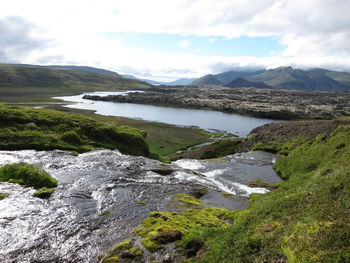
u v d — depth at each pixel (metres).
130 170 36.66
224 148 76.81
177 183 33.16
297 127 62.75
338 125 51.41
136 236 18.05
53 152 42.44
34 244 17.09
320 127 55.06
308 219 14.16
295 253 11.34
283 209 17.73
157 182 32.66
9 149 41.09
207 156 71.44
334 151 37.97
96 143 52.19
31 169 28.88
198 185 33.41
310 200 17.41
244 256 13.21
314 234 12.12
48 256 15.93
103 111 160.25
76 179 30.53
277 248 12.62
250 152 58.12
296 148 50.47
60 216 21.20
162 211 23.20
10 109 54.25
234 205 27.42
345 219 12.77
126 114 157.88
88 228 19.55
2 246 16.66
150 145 84.69
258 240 14.08
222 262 13.26
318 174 28.92
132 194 27.30
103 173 33.72
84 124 56.25
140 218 21.50
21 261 15.34
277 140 60.75
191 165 47.47
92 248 16.88
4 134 43.50
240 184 37.44
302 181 29.64
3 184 26.28
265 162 50.41
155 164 41.53
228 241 15.34
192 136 104.69
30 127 48.81
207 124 142.12
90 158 41.12
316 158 40.00
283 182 35.94
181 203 25.59
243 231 16.30
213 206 26.53
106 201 24.98
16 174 27.97
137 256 15.29
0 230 18.36
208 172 43.19
